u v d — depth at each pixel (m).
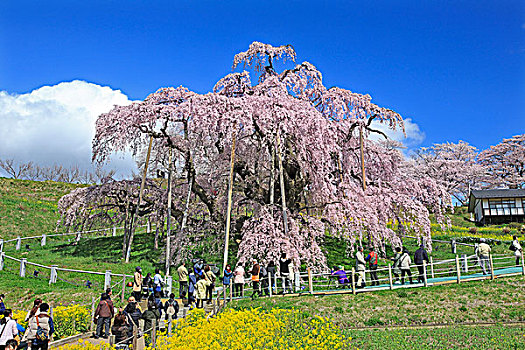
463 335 11.93
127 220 27.64
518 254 20.31
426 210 26.59
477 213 50.91
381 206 25.48
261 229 21.00
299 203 26.16
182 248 23.66
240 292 19.02
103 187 28.39
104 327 13.06
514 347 10.75
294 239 21.20
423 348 11.00
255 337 11.24
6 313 10.88
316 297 16.58
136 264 24.80
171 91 24.64
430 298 15.36
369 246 24.06
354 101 25.91
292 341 11.45
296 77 26.98
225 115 21.64
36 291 19.45
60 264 24.55
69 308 14.18
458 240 31.81
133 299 12.52
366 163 30.59
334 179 26.23
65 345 11.57
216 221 25.25
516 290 15.44
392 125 26.06
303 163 23.75
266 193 24.91
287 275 17.67
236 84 26.64
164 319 14.68
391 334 12.46
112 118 22.98
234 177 25.50
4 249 30.14
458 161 63.19
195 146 22.53
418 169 62.12
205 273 16.78
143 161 28.44
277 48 27.25
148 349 10.23
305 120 22.44
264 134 22.56
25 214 40.03
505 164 65.62
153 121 22.66
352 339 12.04
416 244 31.03
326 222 23.48
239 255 20.81
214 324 11.91
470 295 15.34
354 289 16.59
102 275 22.02
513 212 48.31
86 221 30.64
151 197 29.30
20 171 68.75
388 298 15.68
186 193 28.20
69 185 53.69
